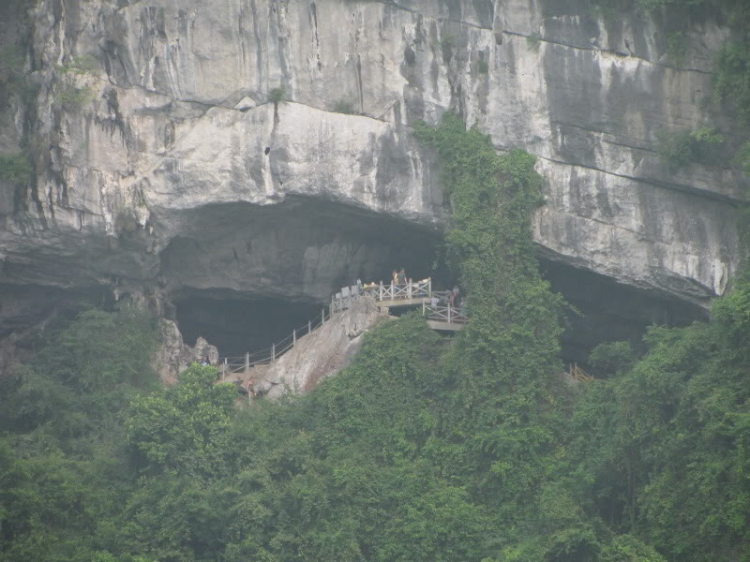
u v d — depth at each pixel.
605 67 146.88
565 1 147.75
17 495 128.25
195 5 150.62
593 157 146.88
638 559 122.12
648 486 127.00
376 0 149.50
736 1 143.25
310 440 141.38
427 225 148.88
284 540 132.88
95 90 151.00
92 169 150.38
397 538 132.75
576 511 129.00
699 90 145.12
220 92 150.00
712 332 134.50
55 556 126.19
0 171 150.12
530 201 146.12
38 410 144.38
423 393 143.38
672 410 131.88
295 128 148.25
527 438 137.12
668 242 146.12
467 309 145.12
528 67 148.00
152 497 135.00
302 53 149.25
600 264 146.50
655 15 145.88
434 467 138.12
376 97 148.62
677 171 145.50
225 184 148.88
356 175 147.50
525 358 141.62
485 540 131.25
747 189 144.00
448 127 147.62
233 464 139.38
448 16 149.12
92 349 150.38
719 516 121.31
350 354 148.25
